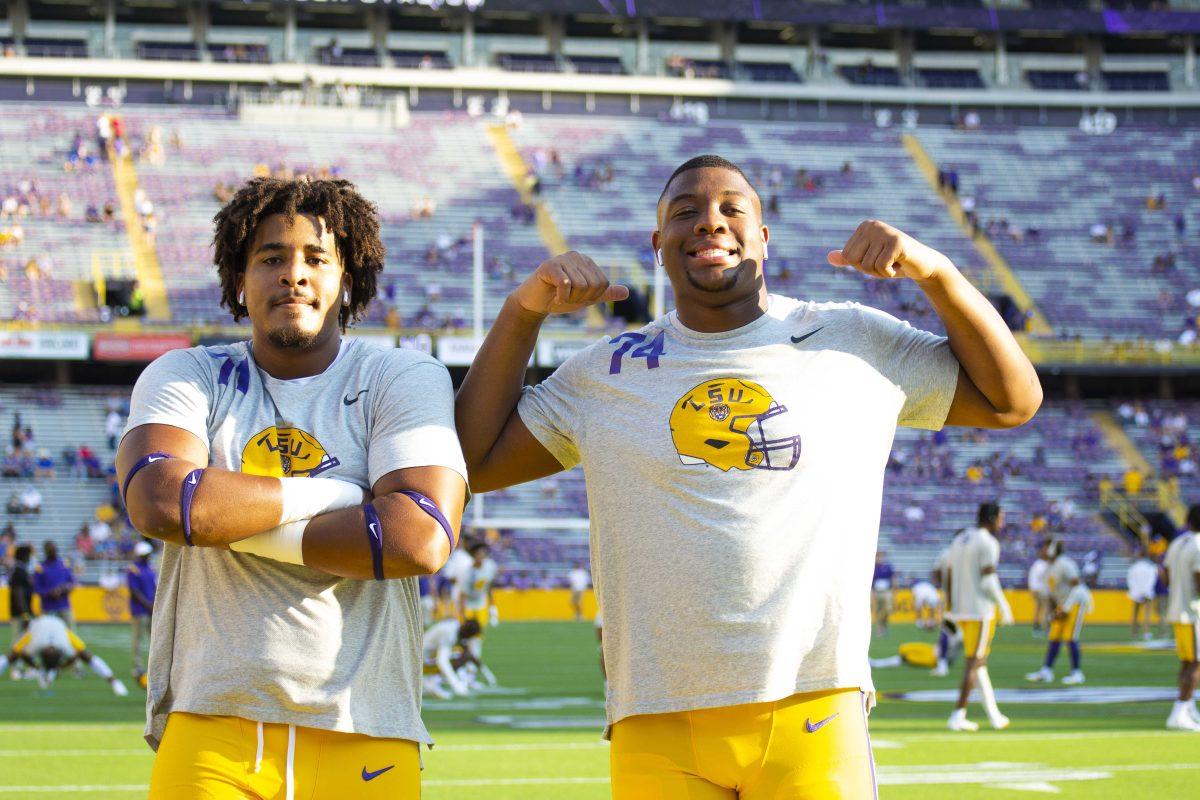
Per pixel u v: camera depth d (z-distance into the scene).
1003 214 41.62
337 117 42.25
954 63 47.84
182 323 32.78
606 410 3.33
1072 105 46.06
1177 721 10.11
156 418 3.09
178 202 38.06
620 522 3.24
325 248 3.24
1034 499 32.62
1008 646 21.23
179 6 43.94
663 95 45.25
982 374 3.32
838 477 3.20
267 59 43.75
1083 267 39.62
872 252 3.15
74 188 38.06
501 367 3.44
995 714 10.15
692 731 3.11
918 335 3.44
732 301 3.32
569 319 34.41
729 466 3.17
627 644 3.20
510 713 11.34
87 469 30.67
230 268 3.36
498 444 3.49
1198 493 33.19
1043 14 45.88
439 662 12.83
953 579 10.24
